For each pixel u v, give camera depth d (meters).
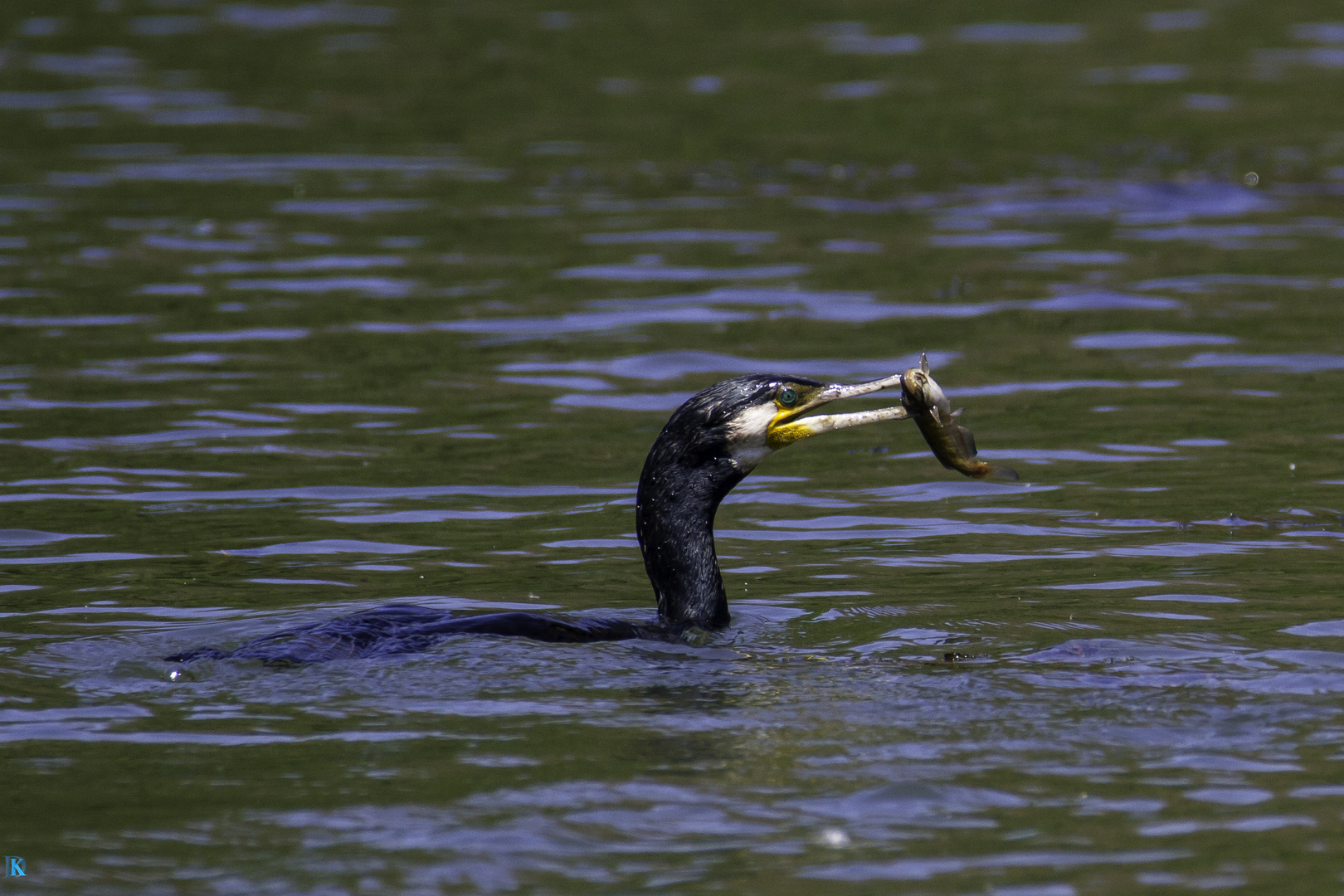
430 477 13.68
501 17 39.59
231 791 7.22
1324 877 6.39
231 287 19.97
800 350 17.34
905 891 6.31
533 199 24.69
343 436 14.80
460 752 7.64
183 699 8.33
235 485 13.38
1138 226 23.28
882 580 11.01
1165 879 6.40
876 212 24.16
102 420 15.12
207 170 26.06
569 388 16.30
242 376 16.61
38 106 30.30
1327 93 31.41
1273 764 7.45
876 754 7.59
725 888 6.35
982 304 19.28
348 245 22.00
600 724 7.98
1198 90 31.88
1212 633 9.52
